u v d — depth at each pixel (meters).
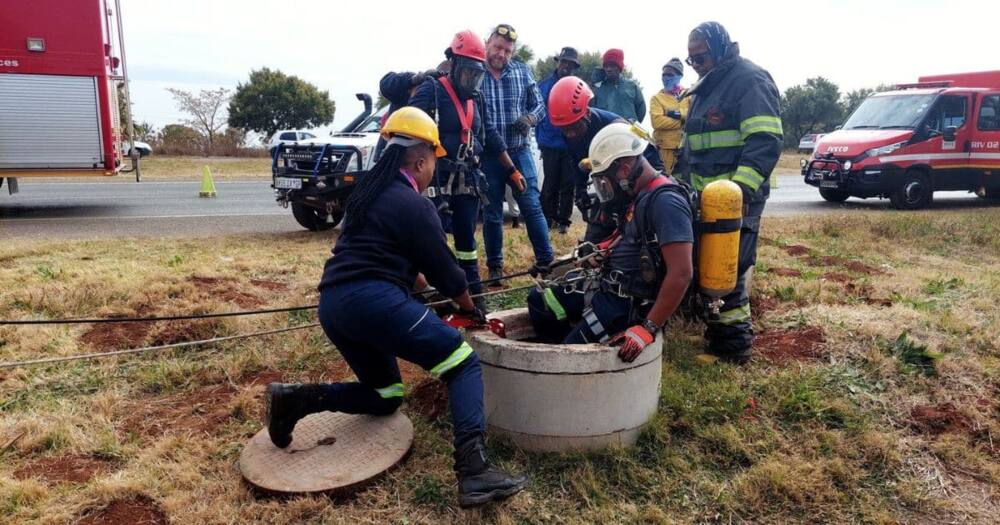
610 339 3.37
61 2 10.69
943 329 4.54
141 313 4.92
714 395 3.65
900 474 3.18
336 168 7.91
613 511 2.86
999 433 3.44
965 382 3.85
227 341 4.55
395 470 3.07
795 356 4.23
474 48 4.60
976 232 8.46
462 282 3.03
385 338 2.81
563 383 3.10
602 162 3.25
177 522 2.73
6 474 3.06
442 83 4.68
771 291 5.43
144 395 3.90
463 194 4.70
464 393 2.82
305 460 3.08
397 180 2.97
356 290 2.79
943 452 3.30
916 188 12.32
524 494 2.95
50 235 8.53
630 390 3.19
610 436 3.20
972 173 12.73
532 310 3.88
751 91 3.94
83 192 14.80
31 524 2.70
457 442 2.77
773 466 3.09
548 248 5.86
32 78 10.69
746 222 3.96
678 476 3.11
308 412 3.10
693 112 4.28
